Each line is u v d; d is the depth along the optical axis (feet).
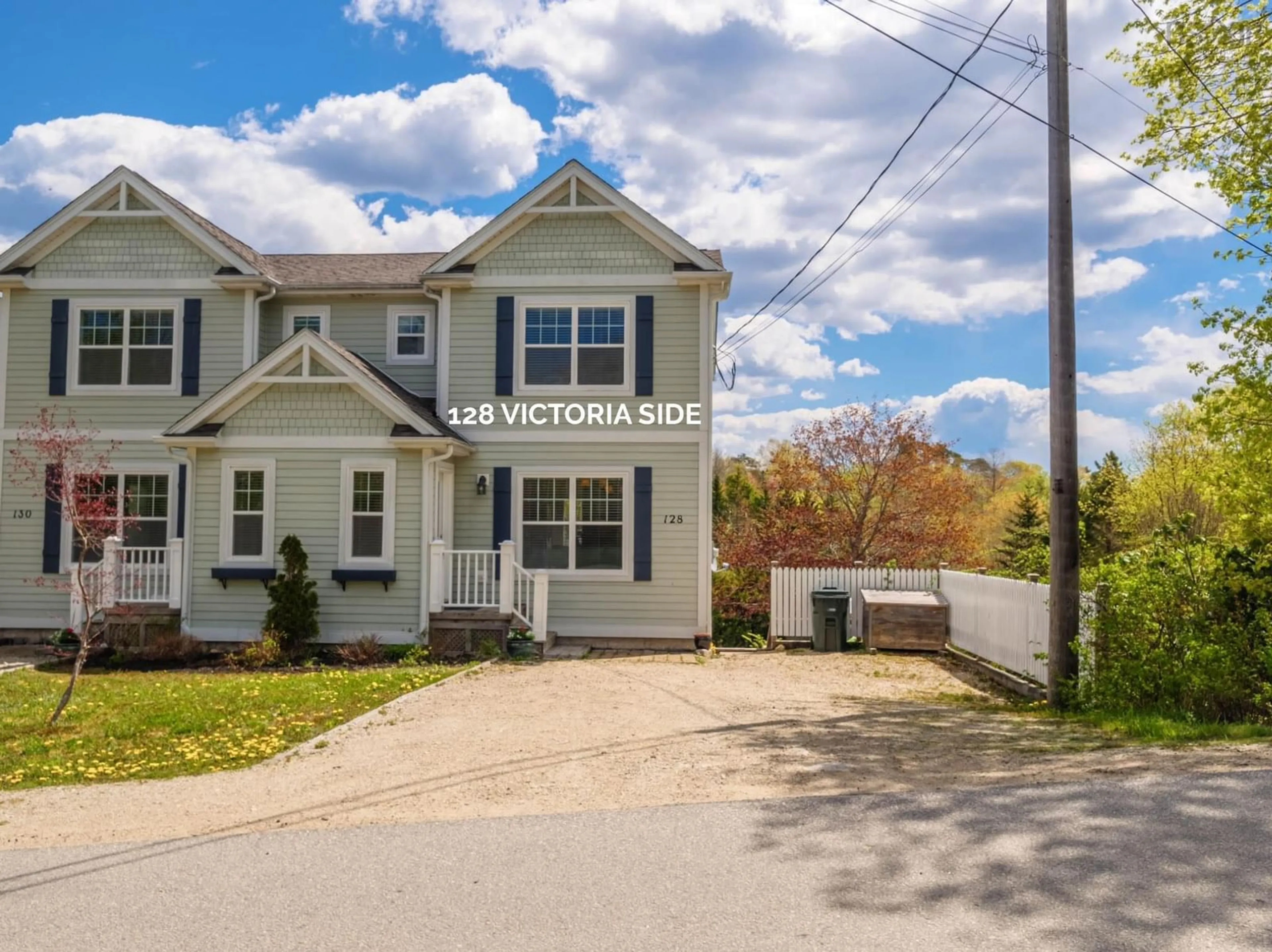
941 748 27.89
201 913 16.37
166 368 61.98
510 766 26.68
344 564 55.26
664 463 59.36
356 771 26.89
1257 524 35.06
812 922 15.19
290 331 65.00
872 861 17.67
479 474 60.08
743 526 115.03
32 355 62.44
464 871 18.04
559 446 59.77
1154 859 17.11
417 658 52.24
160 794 25.27
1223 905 15.15
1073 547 36.96
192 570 55.88
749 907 15.85
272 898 16.98
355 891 17.20
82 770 28.07
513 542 56.65
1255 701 32.60
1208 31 39.58
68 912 16.55
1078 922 14.78
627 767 26.14
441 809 22.50
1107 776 22.76
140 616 55.06
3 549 61.26
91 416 61.77
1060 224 37.06
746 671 48.19
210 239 61.41
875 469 97.96
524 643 54.39
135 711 36.52
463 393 60.39
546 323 60.44
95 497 55.93
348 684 42.50
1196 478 49.73
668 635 58.70
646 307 59.67
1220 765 23.26
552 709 35.96
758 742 29.14
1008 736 29.94
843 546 98.37
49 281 62.49
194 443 55.52
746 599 95.76
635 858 18.40
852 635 61.46
